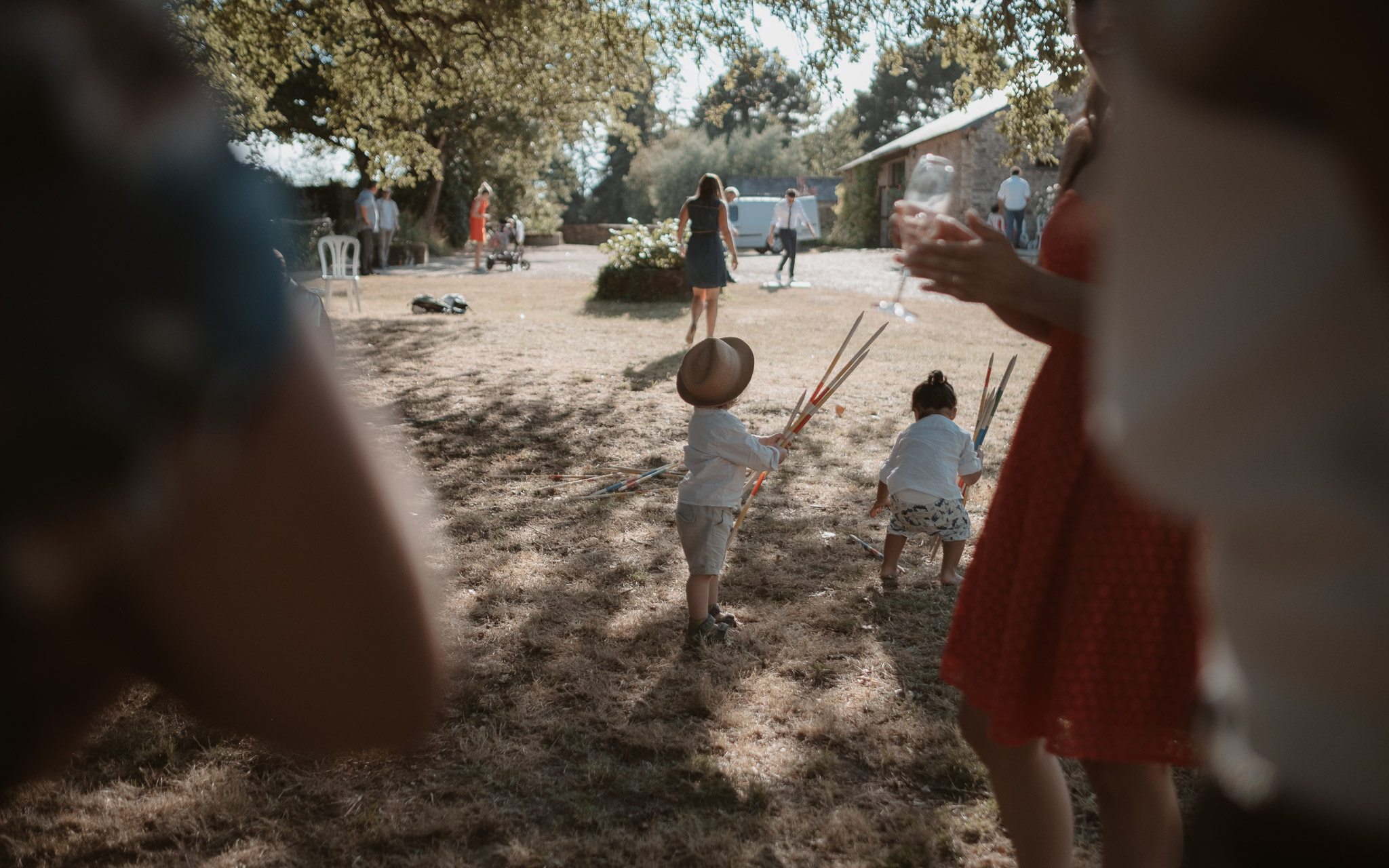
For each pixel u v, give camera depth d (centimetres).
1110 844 177
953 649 194
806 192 3609
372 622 36
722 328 1209
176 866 248
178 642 33
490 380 854
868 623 389
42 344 28
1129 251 57
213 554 32
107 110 29
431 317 1298
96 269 29
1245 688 70
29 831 257
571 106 1202
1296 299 52
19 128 28
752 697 332
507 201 3700
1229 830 74
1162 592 158
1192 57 49
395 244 2516
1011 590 180
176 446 31
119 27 30
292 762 288
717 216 1022
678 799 278
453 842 260
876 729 311
